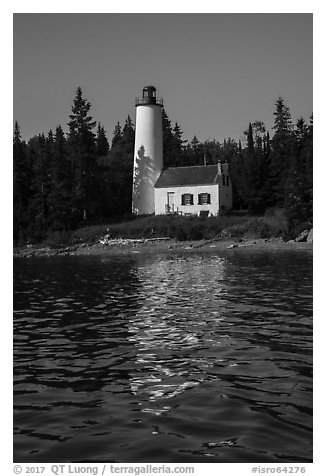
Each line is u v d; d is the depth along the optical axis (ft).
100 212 253.03
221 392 38.34
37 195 234.79
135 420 33.86
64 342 54.49
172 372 43.37
